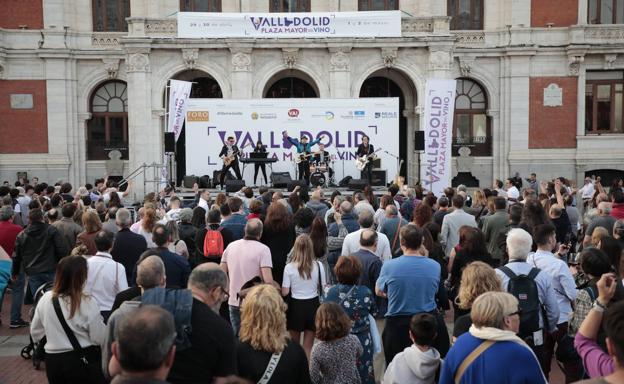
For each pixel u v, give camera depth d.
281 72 30.94
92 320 6.43
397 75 32.78
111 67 32.84
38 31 32.28
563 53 32.91
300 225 10.62
